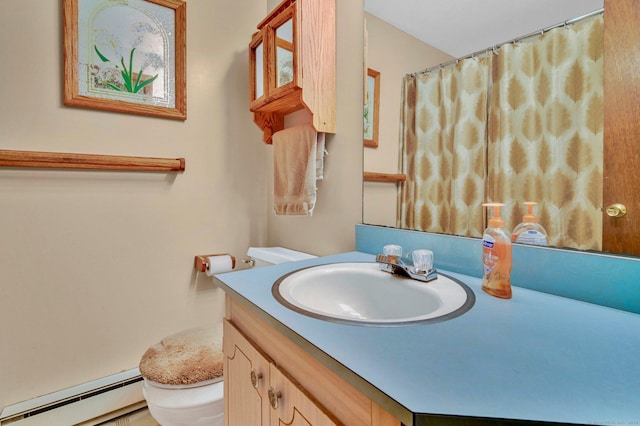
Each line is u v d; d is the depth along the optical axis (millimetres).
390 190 1092
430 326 530
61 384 1275
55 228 1246
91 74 1296
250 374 711
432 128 957
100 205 1335
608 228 639
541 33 719
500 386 363
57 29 1229
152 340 1479
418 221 999
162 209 1488
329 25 1271
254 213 1782
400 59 1046
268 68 1337
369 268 913
